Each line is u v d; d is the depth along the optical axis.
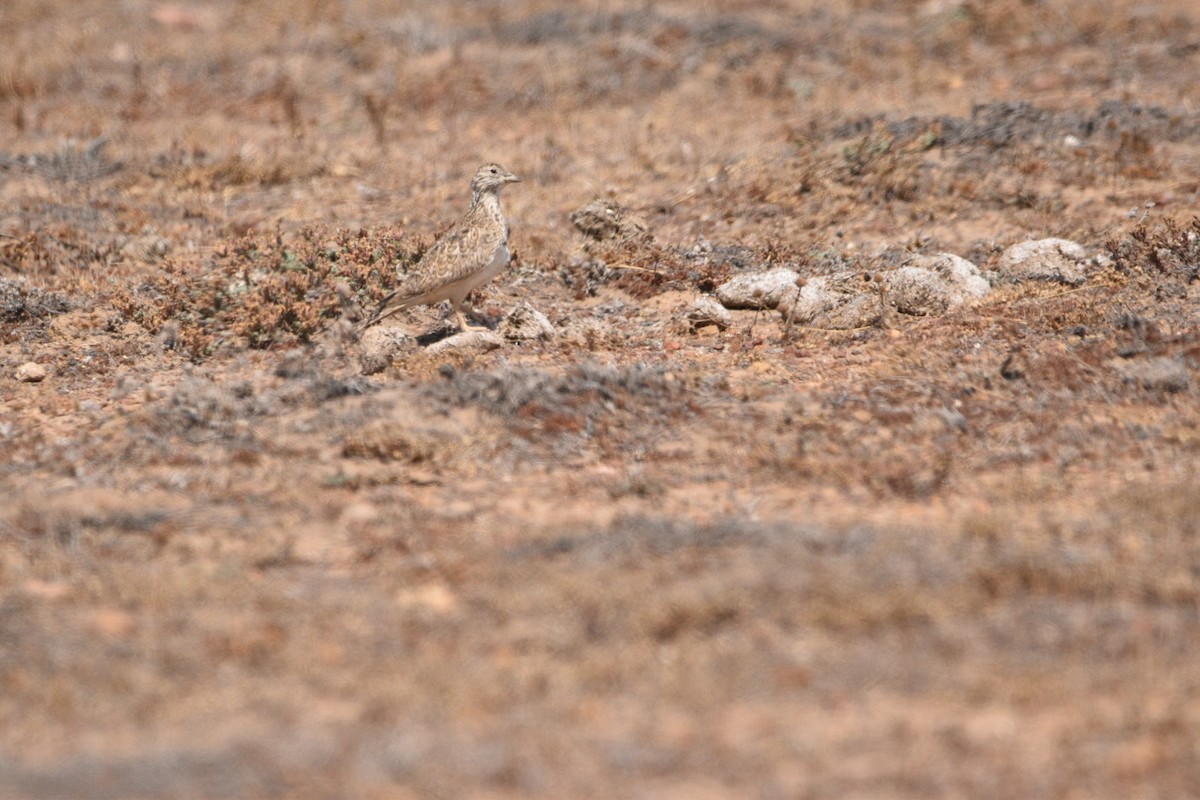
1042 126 43.34
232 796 14.95
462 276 30.14
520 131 48.72
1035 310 31.19
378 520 22.59
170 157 46.22
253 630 18.77
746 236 38.06
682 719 16.41
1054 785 14.95
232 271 33.66
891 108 47.78
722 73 53.88
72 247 38.09
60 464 25.16
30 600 19.78
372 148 47.38
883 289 32.50
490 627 18.80
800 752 15.62
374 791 15.02
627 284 35.12
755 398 27.20
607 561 20.33
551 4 62.12
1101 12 57.69
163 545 21.78
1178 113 44.75
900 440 25.20
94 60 58.16
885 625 18.28
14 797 14.96
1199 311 30.62
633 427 25.88
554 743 15.84
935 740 15.82
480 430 25.70
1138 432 24.94
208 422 26.41
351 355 30.56
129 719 16.78
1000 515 21.42
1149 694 16.52
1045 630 18.05
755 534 20.95
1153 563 19.55
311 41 59.41
